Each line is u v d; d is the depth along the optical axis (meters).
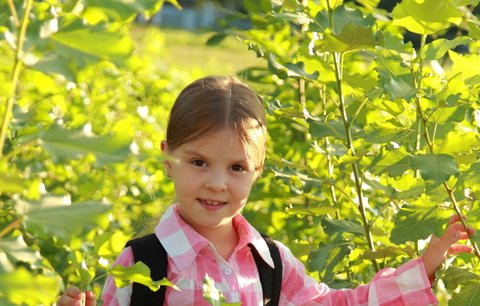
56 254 3.84
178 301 3.25
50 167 5.50
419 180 3.54
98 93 6.99
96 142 2.05
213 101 3.22
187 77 10.62
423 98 3.48
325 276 3.72
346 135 3.55
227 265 3.32
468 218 3.27
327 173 4.38
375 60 3.56
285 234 5.17
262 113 3.35
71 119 5.92
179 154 3.23
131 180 6.11
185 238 3.29
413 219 3.21
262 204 5.82
